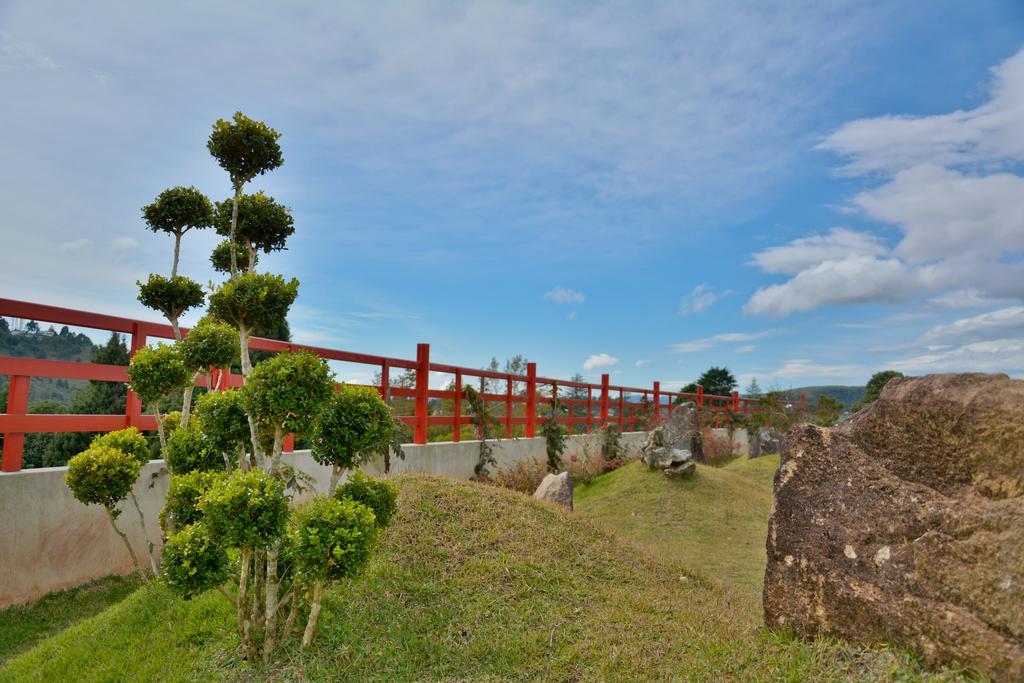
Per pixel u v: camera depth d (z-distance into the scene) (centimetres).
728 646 413
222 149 467
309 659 399
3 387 649
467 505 667
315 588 398
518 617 461
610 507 1121
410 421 1059
